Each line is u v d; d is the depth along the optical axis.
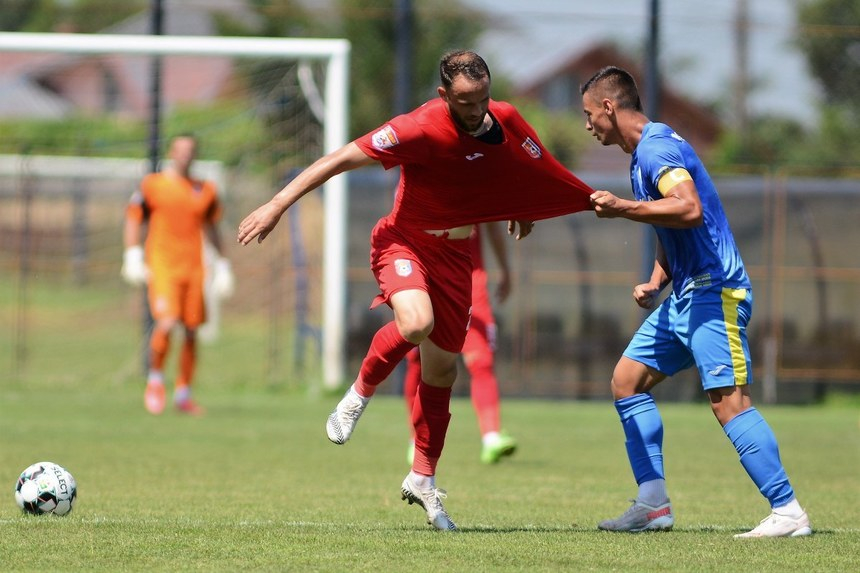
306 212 64.06
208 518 20.11
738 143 102.94
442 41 97.06
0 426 38.84
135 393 53.91
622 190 55.47
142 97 109.69
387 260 18.72
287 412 46.62
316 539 17.39
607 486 26.81
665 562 15.78
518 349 56.69
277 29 108.38
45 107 111.12
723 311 18.38
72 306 97.94
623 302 56.56
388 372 18.98
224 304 89.00
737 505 24.00
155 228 43.44
